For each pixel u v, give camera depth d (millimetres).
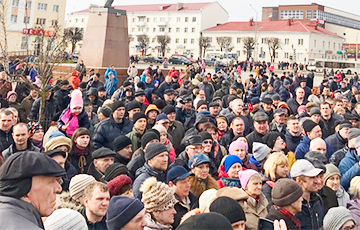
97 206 3475
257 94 15867
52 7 61594
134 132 6441
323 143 5867
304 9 100562
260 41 77875
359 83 26984
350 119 8484
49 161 2244
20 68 14148
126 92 10750
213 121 7531
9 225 1986
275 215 3674
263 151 5371
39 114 8227
